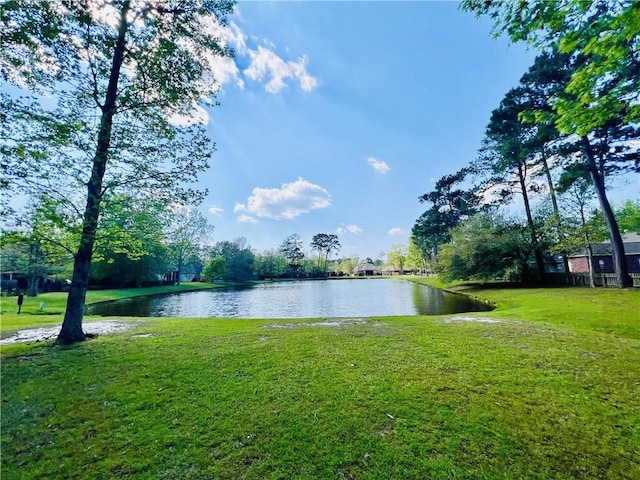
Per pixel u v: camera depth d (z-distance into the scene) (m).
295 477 2.24
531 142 15.04
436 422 2.89
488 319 8.39
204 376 4.18
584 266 29.20
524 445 2.54
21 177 5.71
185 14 7.32
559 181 14.74
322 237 81.00
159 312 16.78
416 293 24.28
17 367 4.75
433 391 3.54
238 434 2.78
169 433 2.82
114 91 6.87
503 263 21.81
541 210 20.77
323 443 2.62
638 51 3.28
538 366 4.29
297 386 3.77
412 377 3.97
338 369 4.33
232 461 2.42
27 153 5.54
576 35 3.50
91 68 6.53
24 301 18.14
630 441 2.58
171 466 2.38
